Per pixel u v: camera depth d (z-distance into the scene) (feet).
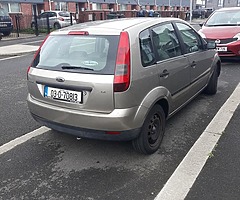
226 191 8.89
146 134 10.62
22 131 13.66
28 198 8.82
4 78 24.54
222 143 11.88
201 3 204.03
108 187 9.25
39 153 11.53
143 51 10.40
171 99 12.00
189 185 9.21
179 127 13.65
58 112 10.37
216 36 26.71
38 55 11.63
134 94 9.72
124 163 10.64
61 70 10.36
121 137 9.80
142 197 8.73
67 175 9.98
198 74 14.96
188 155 11.02
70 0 91.50
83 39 10.60
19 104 17.56
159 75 10.93
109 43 9.98
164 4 140.26
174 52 12.51
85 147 11.93
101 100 9.50
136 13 99.09
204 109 15.89
